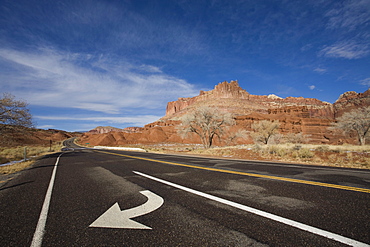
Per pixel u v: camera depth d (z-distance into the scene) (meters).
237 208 2.90
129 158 13.49
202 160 11.05
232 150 19.14
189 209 2.95
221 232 2.17
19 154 21.72
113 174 6.75
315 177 5.21
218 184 4.55
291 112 127.25
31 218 2.83
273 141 38.47
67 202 3.61
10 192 4.71
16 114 16.08
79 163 11.30
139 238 2.10
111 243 2.01
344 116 34.31
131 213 2.87
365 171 6.35
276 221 2.40
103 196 3.92
